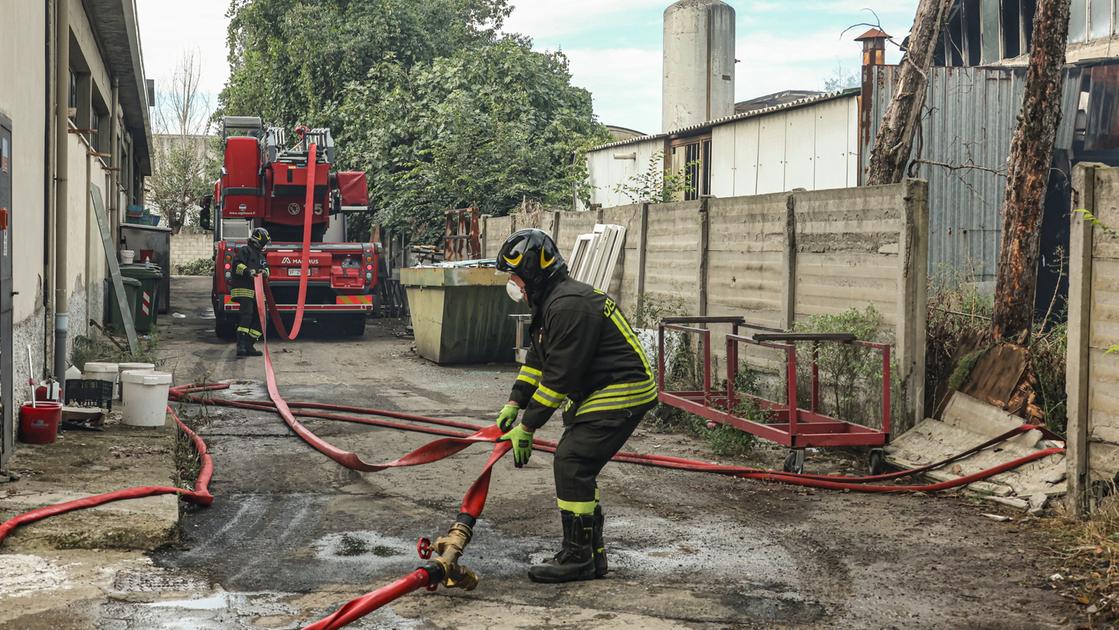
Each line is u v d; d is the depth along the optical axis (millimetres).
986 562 5367
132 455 7207
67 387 9078
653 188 19016
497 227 18391
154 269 18141
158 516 5504
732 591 4836
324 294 18188
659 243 12234
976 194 13602
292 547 5527
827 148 14625
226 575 4934
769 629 4305
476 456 8188
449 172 21875
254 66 32500
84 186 13703
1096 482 6066
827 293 9008
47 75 9039
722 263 10734
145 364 10039
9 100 7039
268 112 30438
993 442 7191
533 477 7406
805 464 8086
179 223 50344
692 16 23875
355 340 18422
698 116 24156
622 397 4918
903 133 9836
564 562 4980
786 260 9469
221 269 17234
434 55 29281
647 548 5613
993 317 8516
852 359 8344
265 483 7129
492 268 14359
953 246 13562
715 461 8156
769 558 5430
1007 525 6148
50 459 6902
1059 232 14156
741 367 10133
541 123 24734
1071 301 6176
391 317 23688
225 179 18266
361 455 8188
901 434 8055
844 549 5621
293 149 19250
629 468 7848
